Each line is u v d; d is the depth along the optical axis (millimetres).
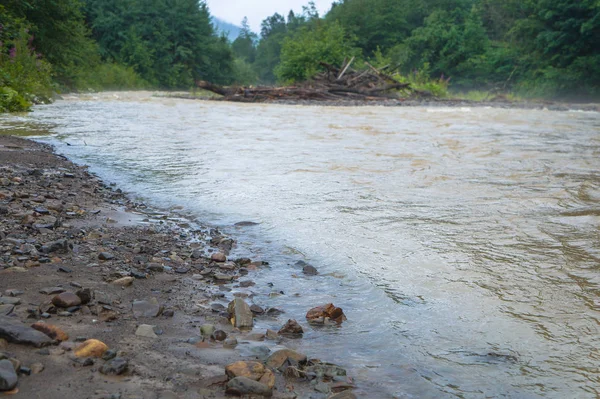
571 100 32438
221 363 1752
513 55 37188
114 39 46625
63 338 1789
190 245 3160
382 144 7453
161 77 50156
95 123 9727
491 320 2156
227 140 7715
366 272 2721
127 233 3314
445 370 1780
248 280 2633
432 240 3199
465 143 7652
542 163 5918
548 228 3414
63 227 3318
